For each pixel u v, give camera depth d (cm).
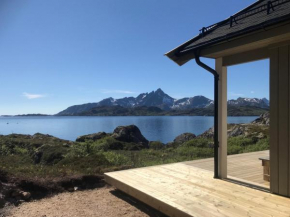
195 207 337
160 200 364
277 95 371
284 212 317
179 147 1302
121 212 415
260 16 388
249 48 411
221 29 468
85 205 449
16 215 407
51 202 467
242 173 524
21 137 1552
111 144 1355
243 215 310
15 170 597
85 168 682
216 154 478
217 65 475
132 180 466
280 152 372
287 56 357
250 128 1386
